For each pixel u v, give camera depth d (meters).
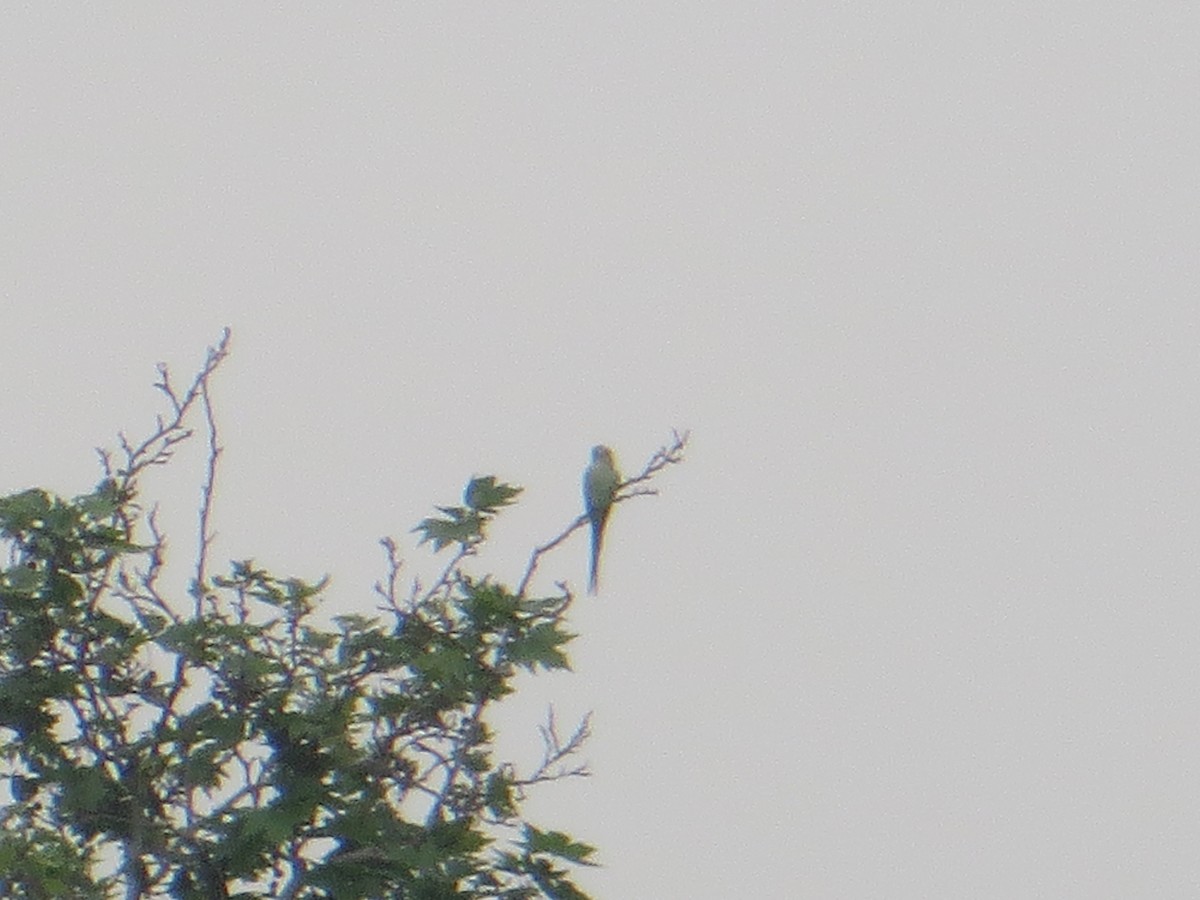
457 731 16.78
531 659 16.53
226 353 17.22
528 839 15.51
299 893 16.00
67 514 17.00
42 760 16.89
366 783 16.45
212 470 17.20
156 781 16.84
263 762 16.48
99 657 17.03
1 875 15.05
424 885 15.72
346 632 16.95
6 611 17.08
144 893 16.31
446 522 16.97
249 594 17.03
